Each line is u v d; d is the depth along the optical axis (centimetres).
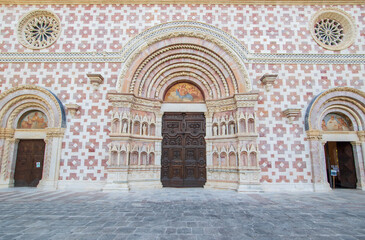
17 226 595
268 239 516
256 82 1315
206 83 1409
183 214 722
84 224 614
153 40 1354
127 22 1385
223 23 1380
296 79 1320
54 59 1342
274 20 1386
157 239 511
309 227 600
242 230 574
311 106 1255
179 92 1448
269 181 1217
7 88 1314
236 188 1202
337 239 519
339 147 1384
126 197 1002
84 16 1394
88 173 1234
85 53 1349
